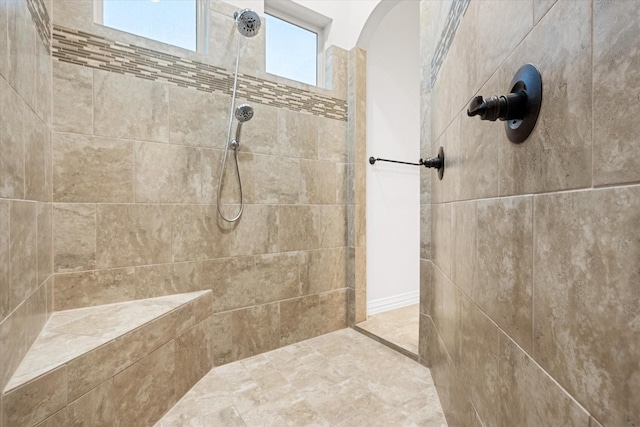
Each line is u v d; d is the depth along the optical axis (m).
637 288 0.30
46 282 1.15
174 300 1.43
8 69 0.82
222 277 1.65
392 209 2.42
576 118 0.39
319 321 2.01
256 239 1.75
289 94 1.87
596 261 0.36
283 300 1.86
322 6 2.02
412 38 2.41
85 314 1.24
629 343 0.31
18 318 0.86
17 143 0.88
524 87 0.52
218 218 1.63
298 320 1.92
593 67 0.36
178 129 1.51
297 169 1.91
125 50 1.38
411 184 2.54
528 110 0.50
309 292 1.97
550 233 0.45
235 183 1.68
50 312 1.20
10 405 0.74
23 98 0.93
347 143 2.13
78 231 1.29
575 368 0.39
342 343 1.90
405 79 2.45
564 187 0.42
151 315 1.24
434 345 1.39
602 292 0.35
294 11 1.98
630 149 0.31
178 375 1.34
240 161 1.70
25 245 0.93
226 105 1.64
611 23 0.33
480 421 0.75
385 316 2.27
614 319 0.33
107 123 1.34
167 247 1.49
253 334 1.74
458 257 0.93
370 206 2.29
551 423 0.45
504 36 0.60
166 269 1.49
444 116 1.13
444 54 1.13
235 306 1.69
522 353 0.54
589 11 0.37
